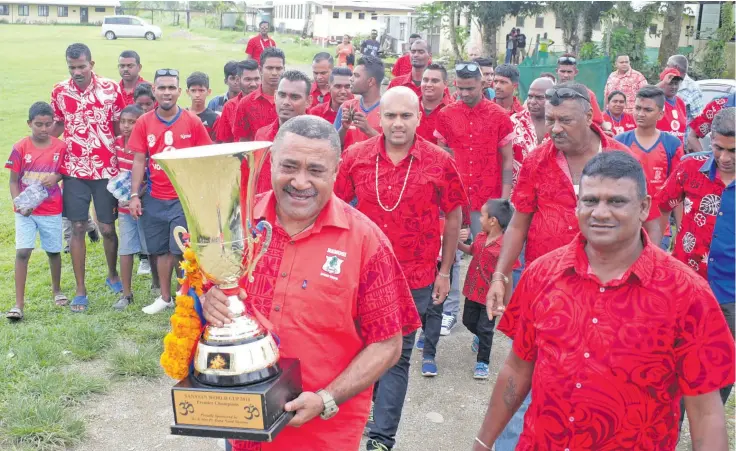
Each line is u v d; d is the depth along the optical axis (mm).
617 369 2426
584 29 26312
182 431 2473
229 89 10383
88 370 5930
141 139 6871
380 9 49500
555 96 4035
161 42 46812
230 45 45906
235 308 2553
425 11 33969
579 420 2486
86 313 7105
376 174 4648
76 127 7090
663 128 9109
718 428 2402
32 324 6758
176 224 6922
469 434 5156
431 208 4699
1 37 46781
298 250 2750
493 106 7156
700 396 2420
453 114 7168
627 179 2441
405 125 4539
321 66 8805
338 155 2709
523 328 2748
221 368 2459
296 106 6027
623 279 2438
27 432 4836
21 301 6891
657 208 4711
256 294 2771
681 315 2398
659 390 2434
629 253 2482
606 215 2436
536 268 2695
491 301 4223
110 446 4891
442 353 6508
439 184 4645
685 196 4652
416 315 2971
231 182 2412
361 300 2785
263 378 2486
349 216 2799
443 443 5031
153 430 5113
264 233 2648
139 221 7164
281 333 2729
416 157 4617
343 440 2842
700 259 4605
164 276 7152
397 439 5062
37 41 44188
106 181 7273
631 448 2467
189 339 2535
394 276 2846
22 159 6934
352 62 15703
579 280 2539
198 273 2531
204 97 8844
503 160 7246
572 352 2498
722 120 4250
